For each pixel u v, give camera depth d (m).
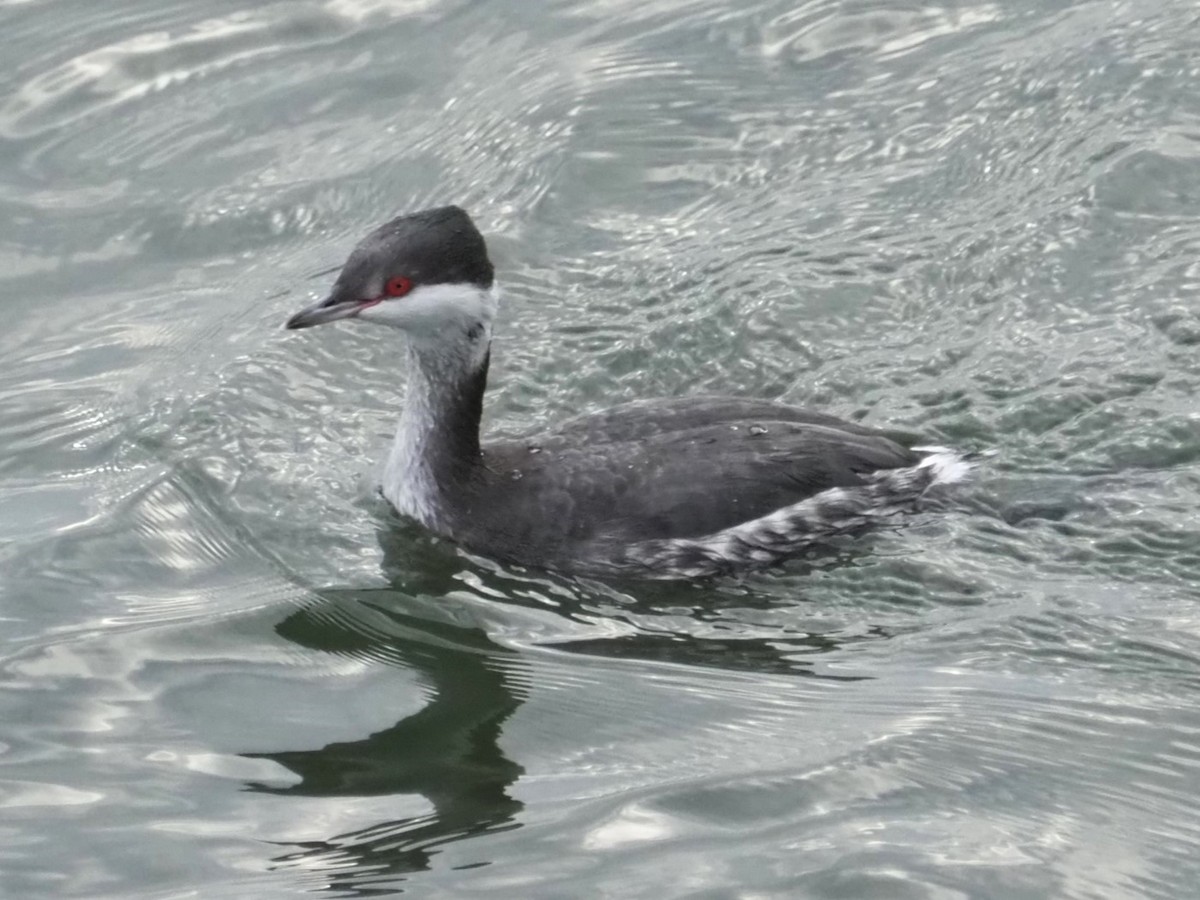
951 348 15.23
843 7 19.61
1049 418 14.36
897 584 12.98
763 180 17.56
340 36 19.61
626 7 19.81
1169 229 16.20
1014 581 12.88
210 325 16.36
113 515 14.12
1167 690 11.70
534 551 13.40
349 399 15.52
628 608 12.98
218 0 19.81
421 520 13.83
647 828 10.59
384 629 12.80
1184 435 14.02
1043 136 17.48
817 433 13.75
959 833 10.48
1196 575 12.78
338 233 17.33
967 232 16.48
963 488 13.76
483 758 11.38
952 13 19.42
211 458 14.68
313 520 14.00
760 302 15.86
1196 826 10.55
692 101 18.55
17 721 11.78
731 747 11.38
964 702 11.68
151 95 18.92
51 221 17.55
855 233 16.66
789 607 12.88
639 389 15.27
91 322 16.52
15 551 13.68
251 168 18.06
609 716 11.78
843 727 11.52
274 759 11.41
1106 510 13.42
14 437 15.14
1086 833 10.48
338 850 10.52
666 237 16.97
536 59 19.23
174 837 10.66
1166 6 18.81
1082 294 15.64
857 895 9.97
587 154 17.95
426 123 18.47
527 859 10.35
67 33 19.61
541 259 16.83
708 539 13.23
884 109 18.20
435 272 13.19
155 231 17.48
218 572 13.46
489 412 15.09
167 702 12.00
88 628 12.80
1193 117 17.33
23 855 10.52
